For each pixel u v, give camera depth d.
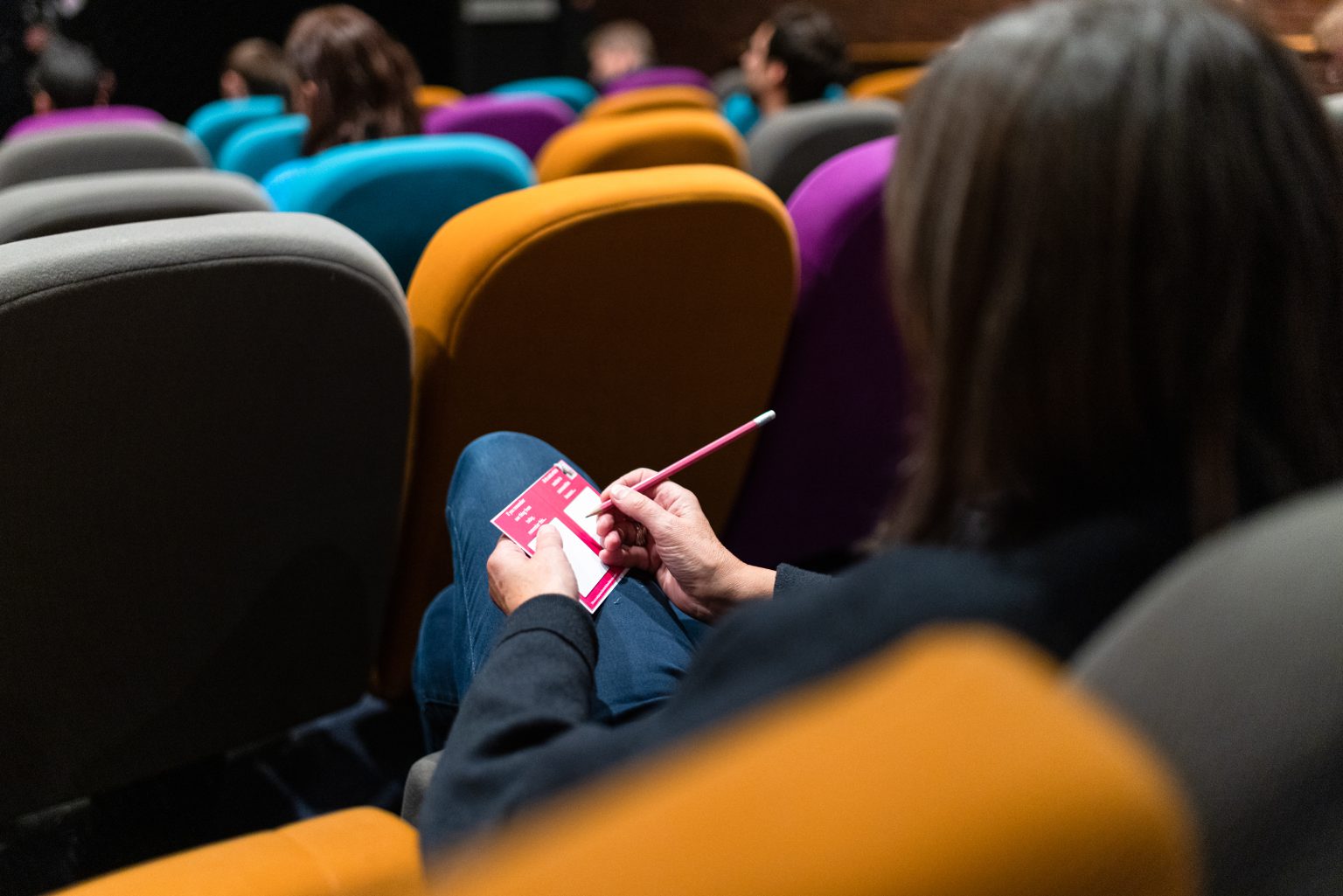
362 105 2.36
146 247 0.95
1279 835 0.39
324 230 1.07
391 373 1.17
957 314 0.57
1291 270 0.55
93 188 1.32
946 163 0.57
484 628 1.01
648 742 0.56
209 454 1.11
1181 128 0.52
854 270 1.56
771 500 1.82
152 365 1.01
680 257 1.32
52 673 1.16
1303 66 0.57
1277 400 0.57
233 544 1.20
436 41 8.73
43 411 0.97
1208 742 0.39
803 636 0.53
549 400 1.38
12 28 5.85
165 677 1.25
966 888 0.27
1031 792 0.28
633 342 1.38
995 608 0.51
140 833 1.52
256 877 0.64
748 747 0.31
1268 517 0.45
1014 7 0.59
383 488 1.29
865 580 0.53
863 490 1.88
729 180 1.32
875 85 3.59
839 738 0.30
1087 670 0.44
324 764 1.66
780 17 3.32
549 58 8.71
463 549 1.07
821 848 0.27
